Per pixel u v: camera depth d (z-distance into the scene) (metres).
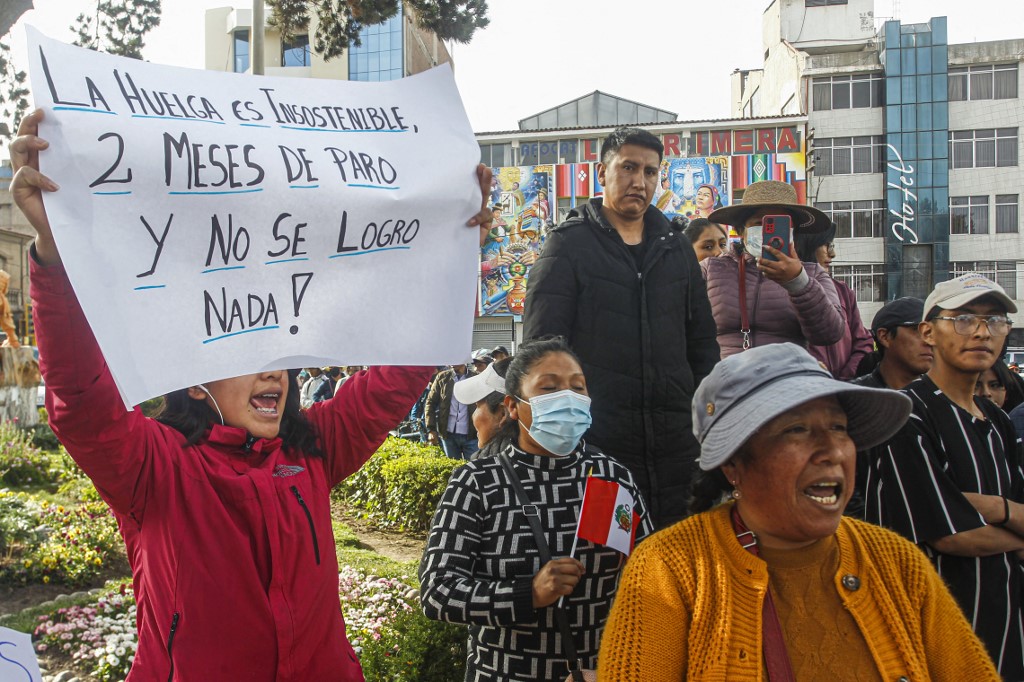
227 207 1.99
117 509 2.11
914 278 39.62
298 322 2.08
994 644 2.74
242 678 2.08
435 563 2.54
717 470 2.01
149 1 10.99
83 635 5.12
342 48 12.40
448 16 11.46
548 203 37.03
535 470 2.72
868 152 39.91
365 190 2.20
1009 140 39.44
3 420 12.88
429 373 2.62
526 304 3.65
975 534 2.70
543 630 2.57
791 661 1.71
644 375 3.46
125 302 1.83
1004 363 4.25
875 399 1.88
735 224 4.73
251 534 2.15
